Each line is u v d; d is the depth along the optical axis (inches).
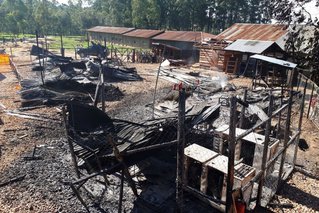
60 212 324.2
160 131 356.8
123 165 291.4
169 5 3447.3
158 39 2085.4
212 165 299.6
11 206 332.5
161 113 584.4
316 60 805.2
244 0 3267.7
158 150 352.2
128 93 918.4
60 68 1093.8
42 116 645.9
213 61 1382.9
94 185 378.6
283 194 362.6
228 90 871.1
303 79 826.8
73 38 3395.7
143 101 825.5
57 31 3848.4
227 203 242.2
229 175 233.9
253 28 1451.8
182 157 252.4
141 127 366.9
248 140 350.6
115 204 339.6
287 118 338.3
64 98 753.0
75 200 346.9
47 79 905.5
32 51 1487.5
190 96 680.4
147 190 351.3
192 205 317.4
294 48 880.3
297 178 402.3
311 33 958.4
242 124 422.3
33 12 4015.8
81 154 325.1
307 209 332.8
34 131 560.1
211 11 3324.3
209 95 717.9
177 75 1203.9
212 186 309.0
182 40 1868.8
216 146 378.0
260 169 323.0
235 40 1368.1
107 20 4220.0
